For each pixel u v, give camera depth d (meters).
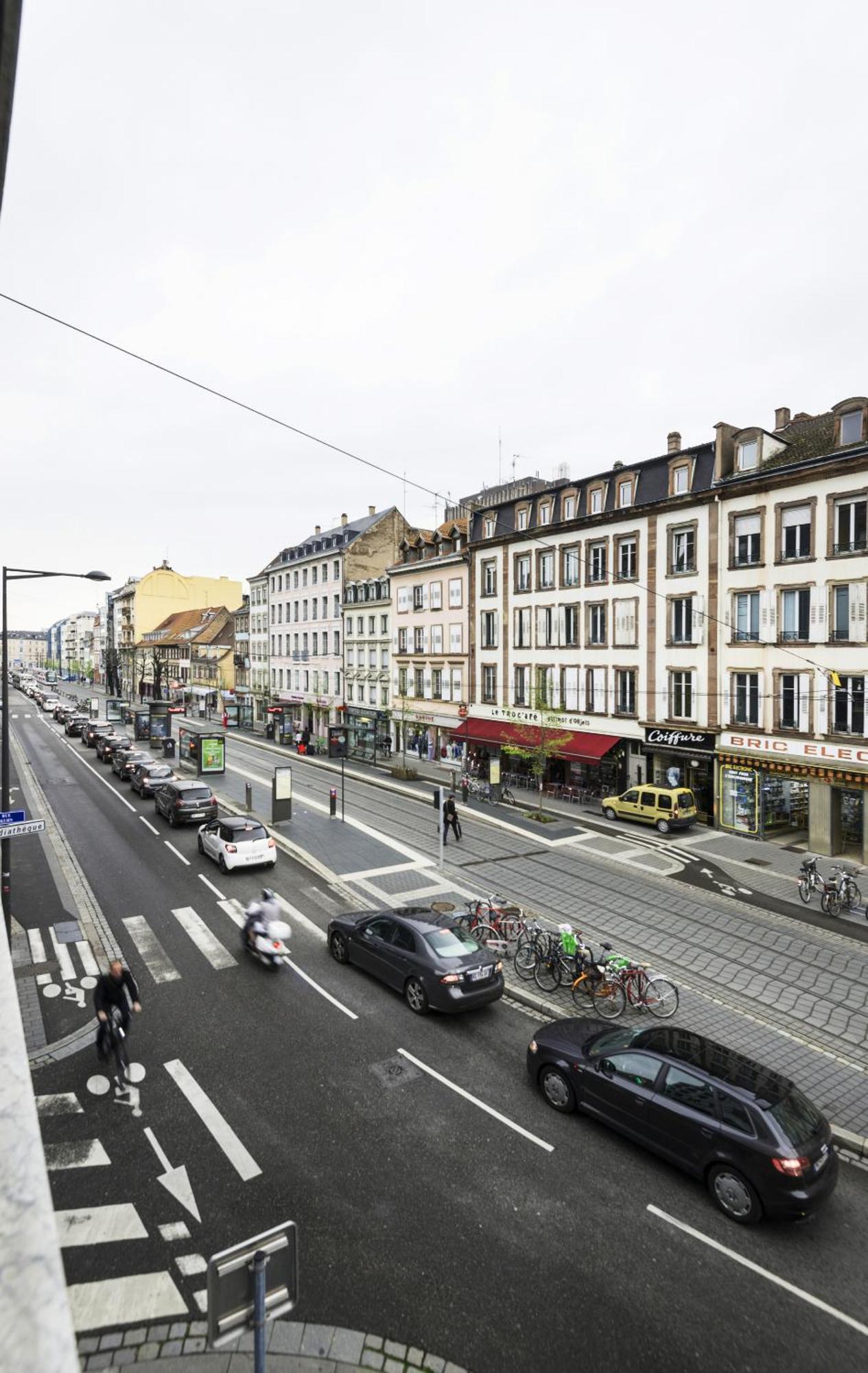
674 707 30.38
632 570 32.09
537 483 48.22
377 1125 9.84
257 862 21.28
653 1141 9.15
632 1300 7.17
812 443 26.84
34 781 35.97
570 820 30.23
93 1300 7.08
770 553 26.61
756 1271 7.57
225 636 88.69
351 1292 7.18
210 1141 9.45
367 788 37.38
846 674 24.47
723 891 21.16
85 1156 9.12
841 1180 9.16
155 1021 12.62
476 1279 7.37
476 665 41.56
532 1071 10.83
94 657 161.88
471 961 13.09
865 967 15.78
